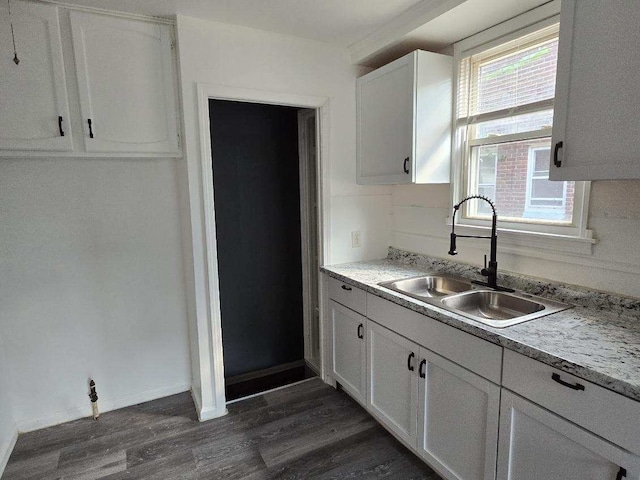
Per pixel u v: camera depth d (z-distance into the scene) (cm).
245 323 312
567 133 138
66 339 230
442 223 244
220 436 221
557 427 123
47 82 189
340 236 272
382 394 213
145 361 255
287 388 274
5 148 185
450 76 223
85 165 225
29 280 218
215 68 217
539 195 190
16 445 213
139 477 190
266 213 310
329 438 218
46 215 218
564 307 167
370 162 255
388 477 188
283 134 309
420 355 181
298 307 332
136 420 236
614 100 123
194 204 221
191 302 242
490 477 150
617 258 158
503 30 194
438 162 225
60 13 189
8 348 216
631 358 119
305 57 243
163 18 208
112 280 239
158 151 216
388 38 224
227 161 289
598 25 125
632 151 120
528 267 194
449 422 169
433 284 234
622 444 107
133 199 239
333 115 258
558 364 120
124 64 203
